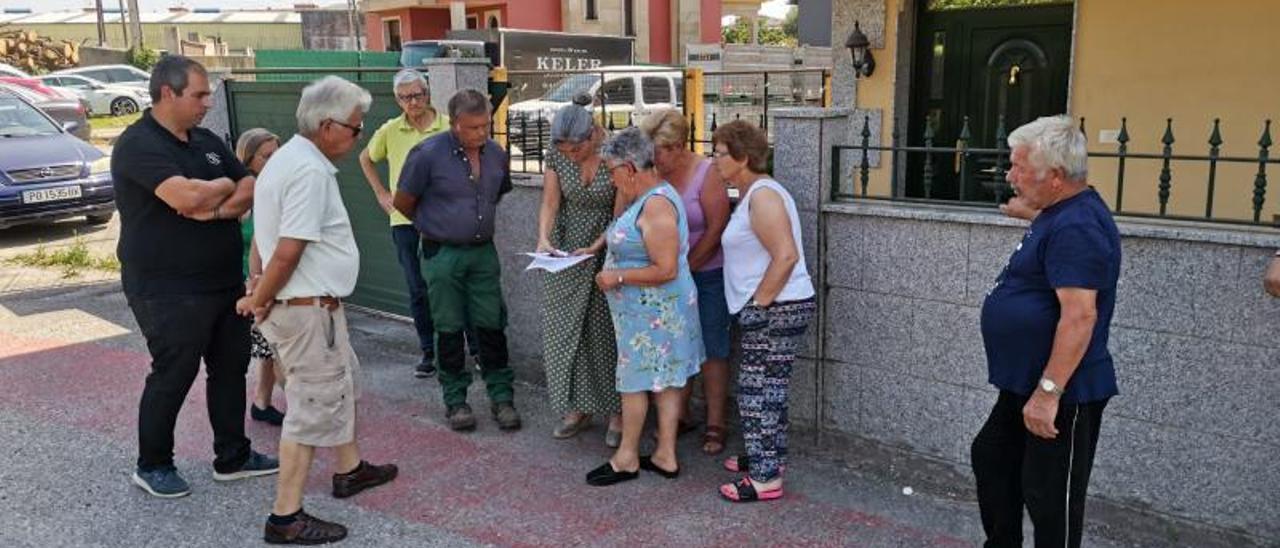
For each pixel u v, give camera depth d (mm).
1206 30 6516
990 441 3146
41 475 4363
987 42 7941
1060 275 2742
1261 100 6371
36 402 5324
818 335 4379
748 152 3809
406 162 4660
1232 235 3289
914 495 4062
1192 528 3547
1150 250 3473
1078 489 2945
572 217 4516
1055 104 7691
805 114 4176
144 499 4117
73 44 39094
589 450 4625
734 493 4023
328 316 3627
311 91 3596
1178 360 3480
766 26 32844
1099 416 2980
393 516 3955
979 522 3830
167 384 3996
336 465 4133
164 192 3697
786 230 3768
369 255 6965
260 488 4234
